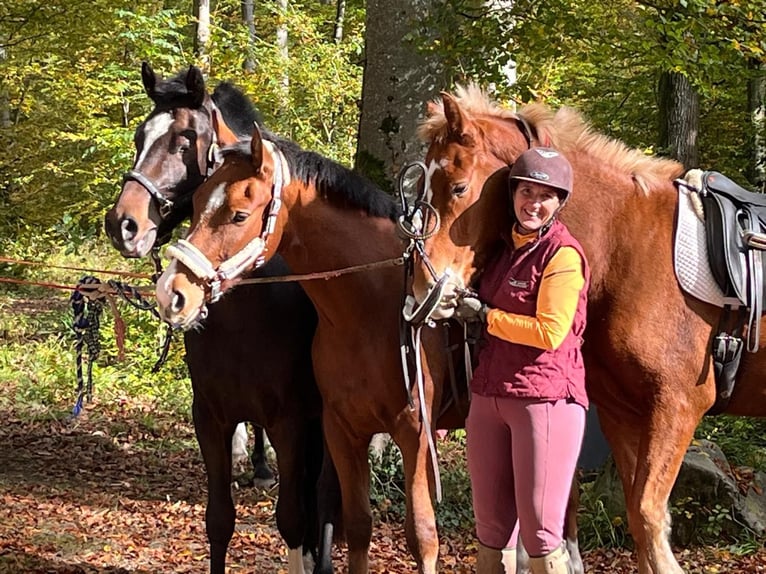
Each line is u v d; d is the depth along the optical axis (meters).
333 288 3.71
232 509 4.30
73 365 10.02
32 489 6.48
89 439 8.01
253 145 3.48
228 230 3.50
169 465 7.41
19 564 4.76
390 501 6.07
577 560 4.32
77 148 12.98
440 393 3.80
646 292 3.35
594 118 11.63
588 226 3.43
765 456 6.54
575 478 4.29
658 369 3.32
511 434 3.15
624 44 6.56
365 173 6.26
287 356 4.17
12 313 13.12
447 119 3.24
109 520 5.86
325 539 4.37
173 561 5.11
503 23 6.22
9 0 12.08
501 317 3.05
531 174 2.99
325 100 11.77
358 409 3.77
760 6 6.28
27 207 12.80
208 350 4.20
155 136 4.45
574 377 3.10
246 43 11.62
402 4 6.14
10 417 8.58
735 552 5.21
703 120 11.32
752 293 3.34
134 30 11.27
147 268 11.74
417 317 3.27
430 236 3.24
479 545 3.33
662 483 3.33
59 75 12.64
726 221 3.38
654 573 3.28
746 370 3.47
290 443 4.22
